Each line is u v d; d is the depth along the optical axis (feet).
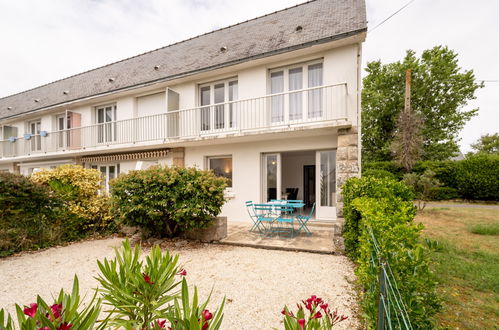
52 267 14.30
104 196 23.63
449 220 24.94
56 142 40.83
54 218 19.97
